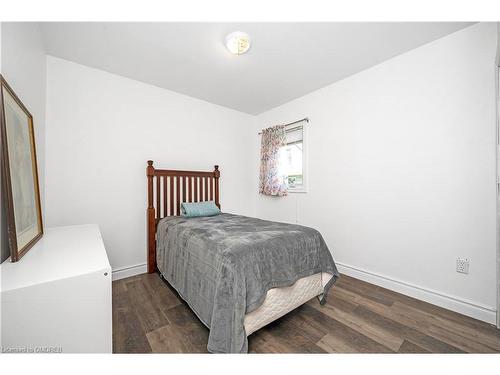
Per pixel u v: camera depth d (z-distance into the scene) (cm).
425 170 189
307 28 167
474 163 164
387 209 214
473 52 164
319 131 279
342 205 254
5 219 96
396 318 163
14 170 100
